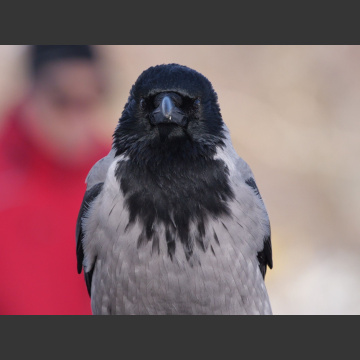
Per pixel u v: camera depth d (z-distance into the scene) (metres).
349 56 25.20
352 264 19.91
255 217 8.19
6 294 9.34
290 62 25.61
